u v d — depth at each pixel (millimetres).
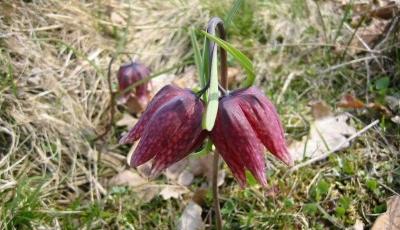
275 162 450
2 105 461
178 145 269
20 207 404
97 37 563
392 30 545
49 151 454
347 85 521
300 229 407
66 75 517
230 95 282
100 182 448
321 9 604
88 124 488
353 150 458
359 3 611
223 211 420
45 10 561
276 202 424
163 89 284
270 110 282
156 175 268
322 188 425
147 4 608
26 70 499
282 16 591
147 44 567
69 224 408
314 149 459
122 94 474
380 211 412
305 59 553
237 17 585
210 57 275
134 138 284
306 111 499
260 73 537
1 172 424
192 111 269
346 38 568
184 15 591
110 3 602
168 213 426
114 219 421
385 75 523
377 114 487
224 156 275
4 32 517
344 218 410
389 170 438
